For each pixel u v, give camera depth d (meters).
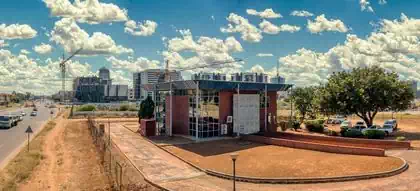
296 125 48.91
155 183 20.78
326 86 48.47
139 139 40.00
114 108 104.06
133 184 20.62
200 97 39.03
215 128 40.09
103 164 26.11
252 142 35.91
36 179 22.38
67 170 24.77
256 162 25.52
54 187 20.56
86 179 22.20
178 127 43.34
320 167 23.06
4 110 120.50
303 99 61.38
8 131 50.66
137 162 26.78
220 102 40.50
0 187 20.06
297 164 24.23
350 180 20.48
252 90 42.75
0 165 26.28
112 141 38.22
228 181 21.22
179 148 32.88
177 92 43.53
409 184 19.23
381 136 37.53
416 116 81.00
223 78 43.62
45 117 84.12
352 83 45.16
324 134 44.59
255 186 19.97
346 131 41.19
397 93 44.22
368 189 18.53
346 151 27.61
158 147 34.03
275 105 45.66
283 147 32.03
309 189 18.95
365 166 22.75
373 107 44.75
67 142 38.84
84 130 51.97
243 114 41.25
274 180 20.53
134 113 84.88
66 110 116.31
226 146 33.56
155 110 49.47
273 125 45.34
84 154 30.94
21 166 25.22
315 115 61.72
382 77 44.75
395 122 51.25
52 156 30.09
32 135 45.28
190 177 22.16
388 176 20.97
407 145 30.39
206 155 28.97
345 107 45.06
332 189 18.78
